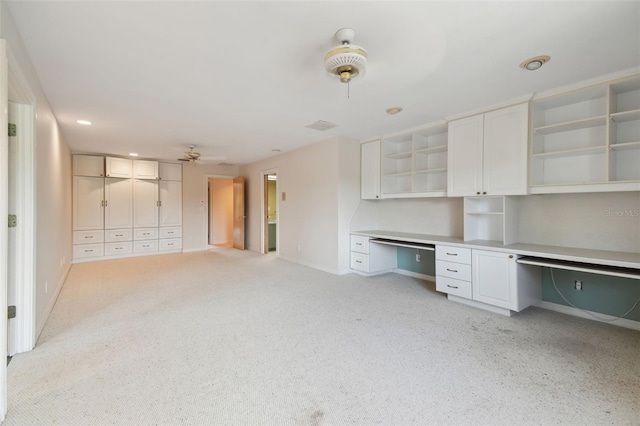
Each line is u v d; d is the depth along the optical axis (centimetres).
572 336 254
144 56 225
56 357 221
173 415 160
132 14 175
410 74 253
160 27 188
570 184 276
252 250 750
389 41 204
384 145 471
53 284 341
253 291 393
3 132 153
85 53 220
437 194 388
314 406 168
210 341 248
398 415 160
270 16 177
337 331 268
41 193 273
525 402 170
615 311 279
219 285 423
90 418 157
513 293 292
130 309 324
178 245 715
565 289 309
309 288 407
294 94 298
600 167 283
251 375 198
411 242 412
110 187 621
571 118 302
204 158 682
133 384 188
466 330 268
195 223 746
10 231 224
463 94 298
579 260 248
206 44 208
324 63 220
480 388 183
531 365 209
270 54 222
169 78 262
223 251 736
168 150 575
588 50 215
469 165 347
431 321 290
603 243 284
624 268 239
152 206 674
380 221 522
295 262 586
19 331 227
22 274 228
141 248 662
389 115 365
